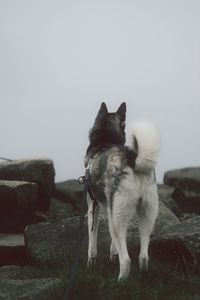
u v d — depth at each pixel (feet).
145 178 17.37
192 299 15.90
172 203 33.32
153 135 16.84
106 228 23.68
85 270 17.63
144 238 17.54
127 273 16.71
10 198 27.99
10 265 22.89
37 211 31.58
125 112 21.06
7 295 16.20
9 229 27.96
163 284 16.67
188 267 19.04
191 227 21.38
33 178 31.35
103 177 18.06
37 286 16.67
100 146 19.27
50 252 21.88
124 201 17.16
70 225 24.25
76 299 15.51
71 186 34.42
